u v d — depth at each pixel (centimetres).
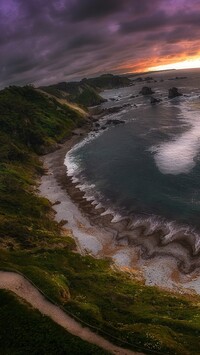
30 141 15675
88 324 3991
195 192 8212
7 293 4625
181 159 10625
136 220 7581
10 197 9119
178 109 19812
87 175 11162
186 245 6328
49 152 15312
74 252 6688
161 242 6581
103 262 6275
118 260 6334
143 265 6094
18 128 16162
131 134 15438
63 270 5809
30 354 3672
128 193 9000
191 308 4631
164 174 9662
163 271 5834
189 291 5300
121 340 3688
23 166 12312
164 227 7038
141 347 3578
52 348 3694
